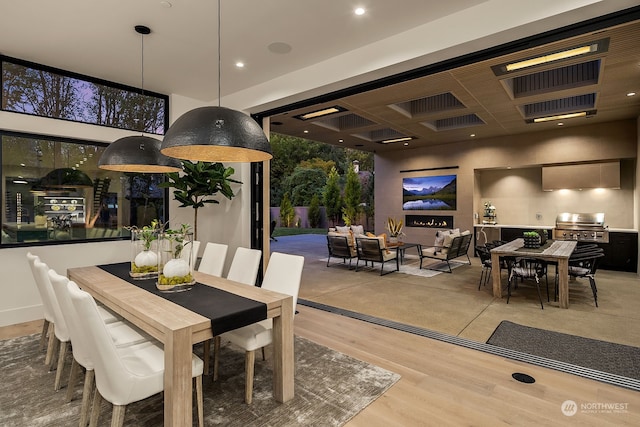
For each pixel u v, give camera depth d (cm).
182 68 428
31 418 213
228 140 195
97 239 461
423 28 327
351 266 748
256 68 428
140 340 233
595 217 746
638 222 633
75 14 305
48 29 332
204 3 290
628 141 661
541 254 446
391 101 541
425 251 707
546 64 404
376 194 1053
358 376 263
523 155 787
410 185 978
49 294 247
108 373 166
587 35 337
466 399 232
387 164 1027
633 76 443
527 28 277
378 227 1048
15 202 402
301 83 429
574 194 775
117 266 348
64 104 433
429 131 762
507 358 294
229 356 306
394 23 325
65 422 209
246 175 525
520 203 848
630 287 539
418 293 515
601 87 482
